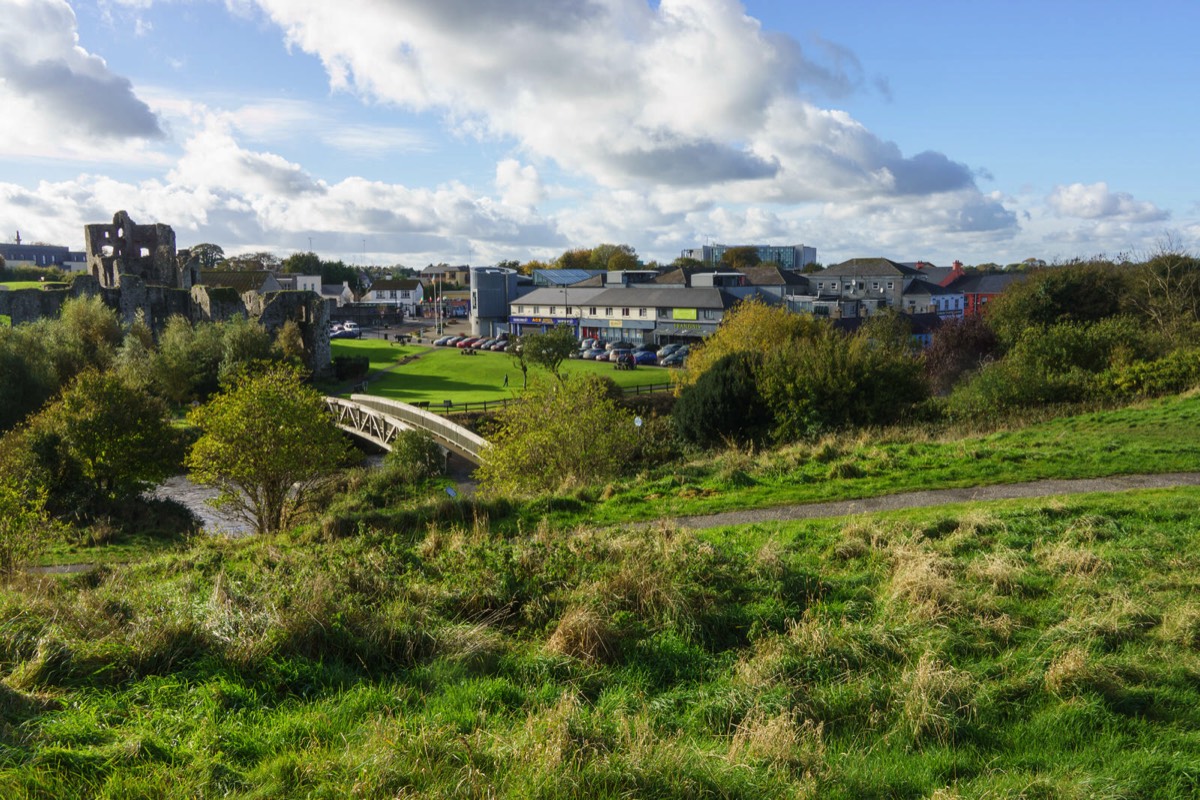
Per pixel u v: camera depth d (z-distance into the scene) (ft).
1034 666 22.99
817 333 149.18
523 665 23.18
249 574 31.19
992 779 17.69
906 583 28.45
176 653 21.66
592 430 74.33
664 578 28.81
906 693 21.34
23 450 92.58
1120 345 101.30
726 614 27.04
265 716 19.42
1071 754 18.89
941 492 48.21
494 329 348.38
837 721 20.76
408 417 136.05
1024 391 85.87
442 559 33.14
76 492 94.84
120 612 24.84
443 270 589.73
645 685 22.79
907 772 18.15
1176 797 17.04
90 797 15.30
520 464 74.28
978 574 30.07
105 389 99.19
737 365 89.20
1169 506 39.88
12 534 58.08
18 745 16.56
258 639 22.44
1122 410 75.51
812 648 23.97
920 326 241.55
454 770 16.83
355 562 31.65
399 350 270.05
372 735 18.02
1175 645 23.94
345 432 150.51
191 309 231.09
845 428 79.92
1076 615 26.30
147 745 17.12
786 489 50.52
